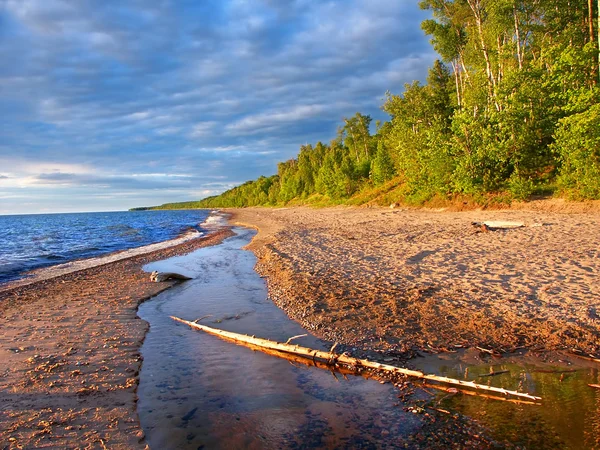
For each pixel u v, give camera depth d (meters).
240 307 9.35
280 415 4.50
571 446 3.62
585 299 7.21
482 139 24.67
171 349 6.79
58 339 7.33
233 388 5.23
